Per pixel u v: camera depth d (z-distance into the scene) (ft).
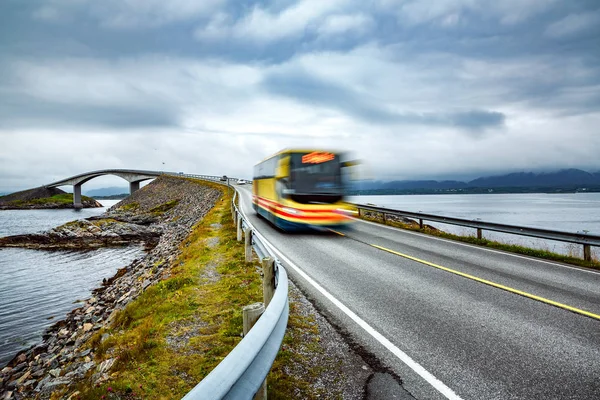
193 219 131.34
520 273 29.32
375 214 85.66
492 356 14.78
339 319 19.24
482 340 16.35
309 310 20.68
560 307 20.76
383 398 11.84
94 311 43.98
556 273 29.48
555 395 11.88
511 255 37.65
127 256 104.42
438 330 17.57
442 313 19.89
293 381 12.98
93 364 19.47
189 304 23.20
